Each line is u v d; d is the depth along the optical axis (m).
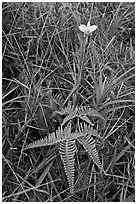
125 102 1.48
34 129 1.41
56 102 1.39
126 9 1.77
